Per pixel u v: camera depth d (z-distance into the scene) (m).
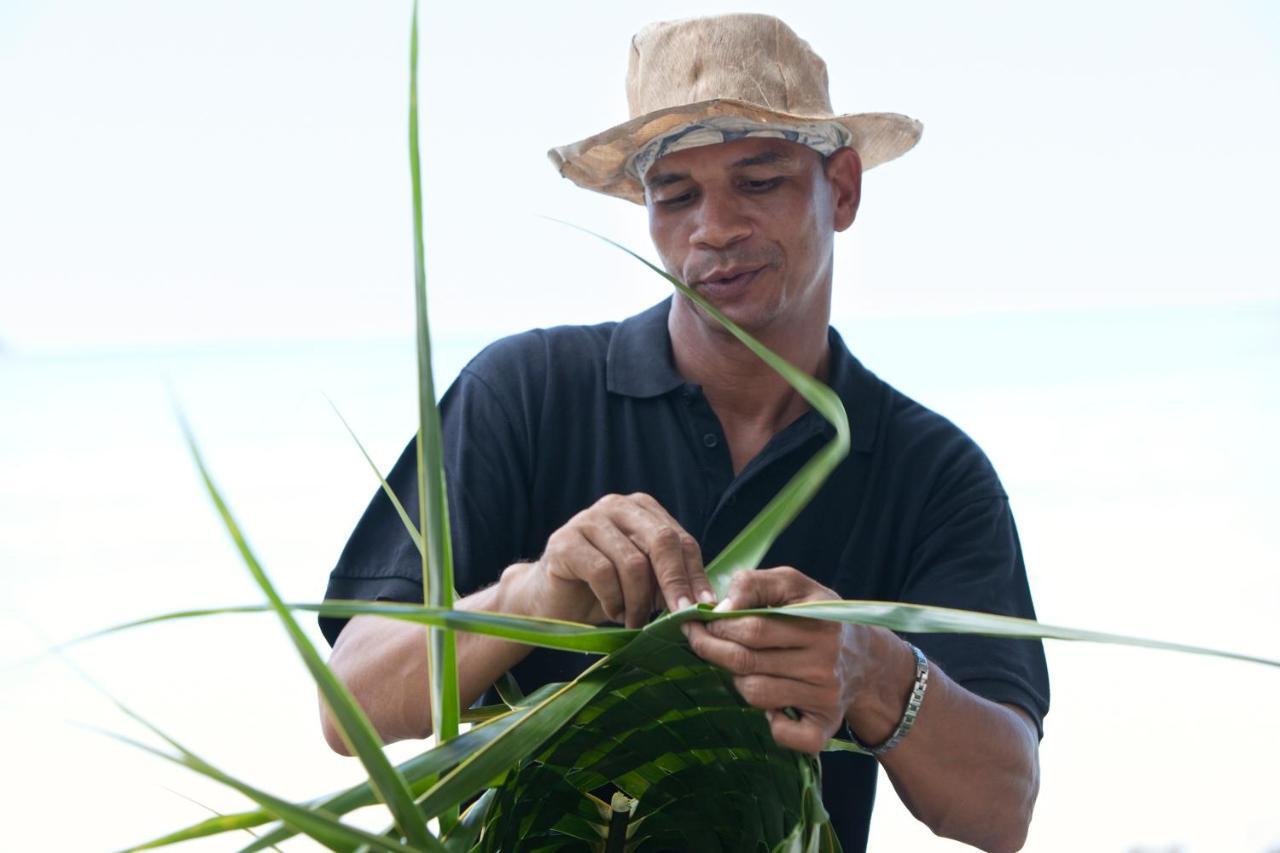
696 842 0.92
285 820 0.63
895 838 3.16
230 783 0.62
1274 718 3.97
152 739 3.71
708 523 1.30
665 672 0.84
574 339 1.40
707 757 0.89
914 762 1.08
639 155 1.26
